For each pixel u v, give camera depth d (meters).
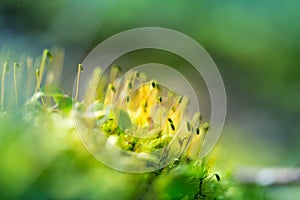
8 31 1.28
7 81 0.27
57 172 0.24
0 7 1.32
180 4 1.42
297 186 0.40
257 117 1.21
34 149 0.24
